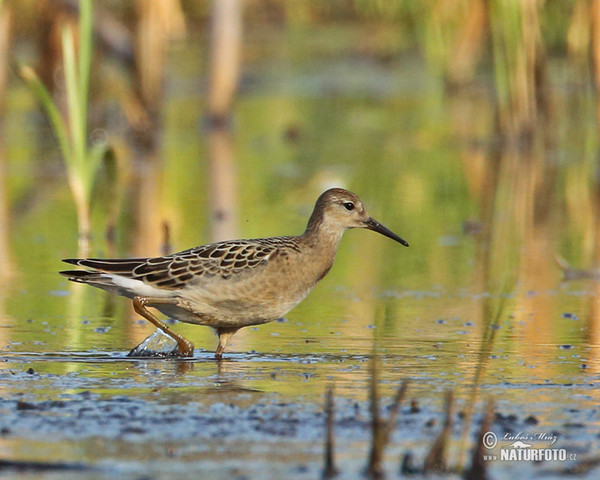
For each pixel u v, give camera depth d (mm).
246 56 38094
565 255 14195
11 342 9602
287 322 10695
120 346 9531
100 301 11586
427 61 35312
